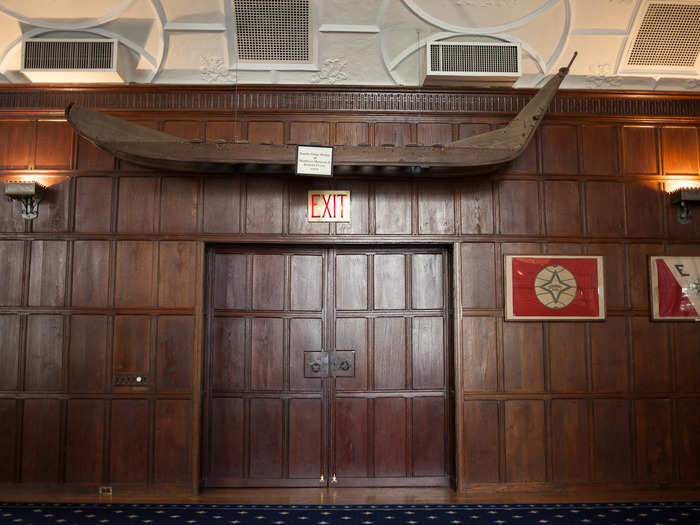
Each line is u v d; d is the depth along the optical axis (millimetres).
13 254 5457
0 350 5363
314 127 5660
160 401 5348
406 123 5688
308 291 5781
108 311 5414
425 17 5191
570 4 5145
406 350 5738
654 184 5711
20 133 5594
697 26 5340
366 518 4594
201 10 5172
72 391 5336
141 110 5613
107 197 5535
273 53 5484
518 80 5773
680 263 5613
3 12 5141
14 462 5270
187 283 5465
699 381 5516
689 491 5359
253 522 4480
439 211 5617
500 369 5457
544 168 5676
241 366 5684
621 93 5734
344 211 5602
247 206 5578
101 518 4551
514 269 5539
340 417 5664
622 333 5539
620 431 5441
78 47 5359
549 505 4930
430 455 5633
